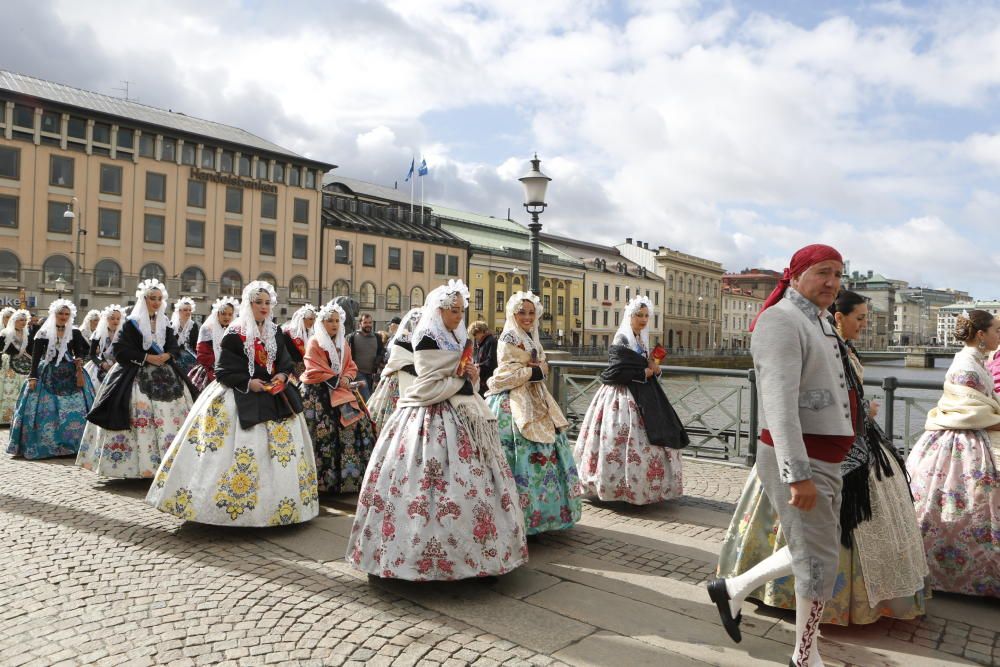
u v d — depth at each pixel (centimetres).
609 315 7650
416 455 367
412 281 5678
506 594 362
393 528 359
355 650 294
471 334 694
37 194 3875
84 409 766
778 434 255
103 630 312
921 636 316
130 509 526
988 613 344
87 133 4041
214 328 595
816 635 267
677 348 8469
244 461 459
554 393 862
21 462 714
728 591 295
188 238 4450
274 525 466
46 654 289
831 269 270
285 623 320
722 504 568
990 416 359
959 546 358
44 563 401
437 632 313
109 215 4138
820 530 262
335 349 600
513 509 380
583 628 321
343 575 386
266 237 4825
